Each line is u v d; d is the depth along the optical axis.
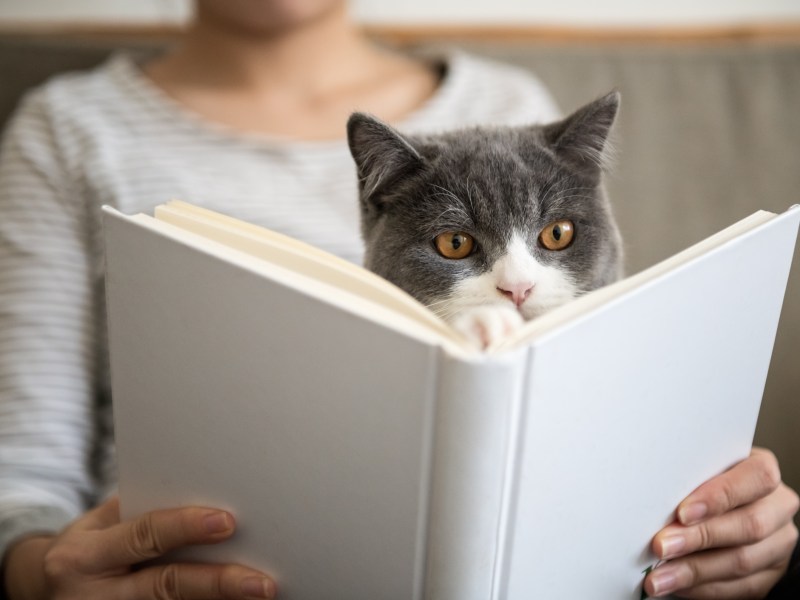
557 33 1.43
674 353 0.57
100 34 1.46
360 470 0.52
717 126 1.23
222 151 1.16
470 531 0.49
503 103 1.21
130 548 0.65
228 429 0.58
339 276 0.54
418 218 0.75
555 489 0.53
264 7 1.10
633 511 0.62
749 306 0.62
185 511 0.62
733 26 1.40
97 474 1.09
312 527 0.57
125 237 0.58
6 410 1.02
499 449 0.47
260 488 0.59
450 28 1.47
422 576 0.52
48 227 1.11
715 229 1.18
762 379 0.69
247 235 0.58
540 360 0.46
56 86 1.21
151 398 0.62
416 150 0.76
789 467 1.02
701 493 0.67
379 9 1.54
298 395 0.53
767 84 1.25
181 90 1.22
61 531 0.81
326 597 0.59
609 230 0.80
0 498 0.93
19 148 1.16
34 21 1.52
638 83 1.27
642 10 1.52
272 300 0.51
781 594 0.74
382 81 1.27
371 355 0.48
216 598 0.62
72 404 1.06
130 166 1.13
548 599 0.57
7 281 1.09
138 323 0.60
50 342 1.06
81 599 0.68
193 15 1.34
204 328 0.56
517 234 0.73
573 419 0.51
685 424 0.62
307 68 1.23
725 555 0.70
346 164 1.15
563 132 0.77
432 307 0.73
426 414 0.47
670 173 1.21
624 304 0.50
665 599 0.72
